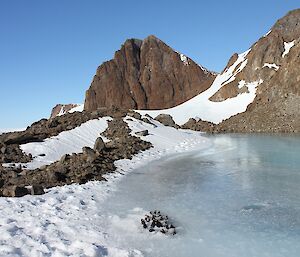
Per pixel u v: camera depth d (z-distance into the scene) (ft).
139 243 33.83
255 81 248.93
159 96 326.65
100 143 82.99
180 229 37.50
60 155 78.43
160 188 54.80
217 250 32.45
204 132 180.45
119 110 143.23
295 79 190.29
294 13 275.80
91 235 34.83
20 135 83.10
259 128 172.96
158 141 109.19
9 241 31.60
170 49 354.13
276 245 33.40
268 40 262.47
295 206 44.65
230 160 80.69
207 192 52.11
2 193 47.44
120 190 53.52
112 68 345.51
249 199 47.98
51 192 49.06
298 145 103.71
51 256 29.48
